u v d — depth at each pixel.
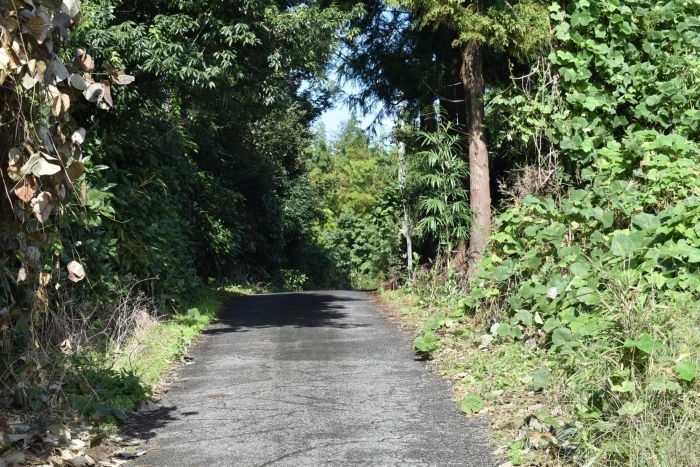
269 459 5.87
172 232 14.54
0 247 6.24
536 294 9.16
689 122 11.75
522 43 12.59
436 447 6.07
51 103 5.68
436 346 10.03
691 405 5.12
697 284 7.82
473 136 13.81
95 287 10.52
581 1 12.27
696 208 8.67
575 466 5.25
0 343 6.75
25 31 5.47
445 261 15.16
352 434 6.48
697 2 12.84
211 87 12.49
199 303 15.45
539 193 11.68
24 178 5.62
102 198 10.59
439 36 16.70
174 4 12.51
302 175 39.62
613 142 11.23
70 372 7.52
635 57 12.66
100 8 12.08
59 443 6.06
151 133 15.52
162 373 9.12
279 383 8.54
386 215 21.42
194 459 5.92
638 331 6.16
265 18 13.02
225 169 28.48
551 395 6.70
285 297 19.27
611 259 8.77
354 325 13.20
